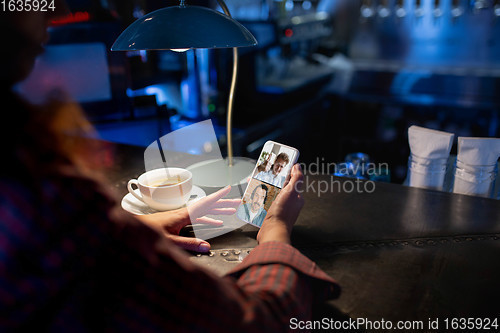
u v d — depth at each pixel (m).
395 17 3.65
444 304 0.66
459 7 3.32
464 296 0.68
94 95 2.11
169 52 2.50
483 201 0.98
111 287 0.36
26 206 0.32
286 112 3.13
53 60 1.88
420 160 1.06
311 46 3.83
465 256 0.78
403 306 0.66
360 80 3.70
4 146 0.32
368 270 0.75
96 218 0.35
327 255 0.80
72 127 0.36
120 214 0.39
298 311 0.51
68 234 0.34
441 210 0.95
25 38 0.35
